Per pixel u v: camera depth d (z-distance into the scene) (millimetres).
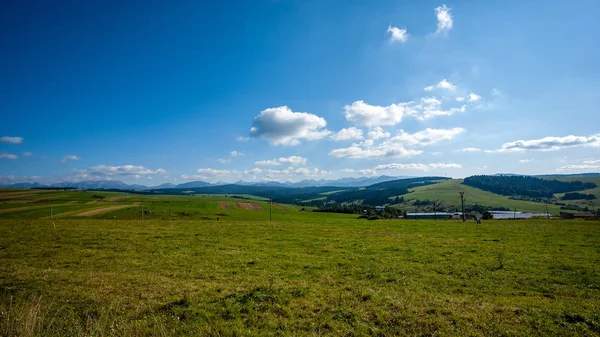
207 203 163625
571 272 19625
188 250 27094
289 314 11875
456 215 122875
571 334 10484
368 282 17453
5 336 10008
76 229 40250
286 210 158000
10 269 19234
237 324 11117
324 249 28094
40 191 188250
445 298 14117
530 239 35344
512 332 10523
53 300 13508
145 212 112812
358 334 10523
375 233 40812
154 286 15805
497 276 18750
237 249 27938
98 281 16688
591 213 191375
